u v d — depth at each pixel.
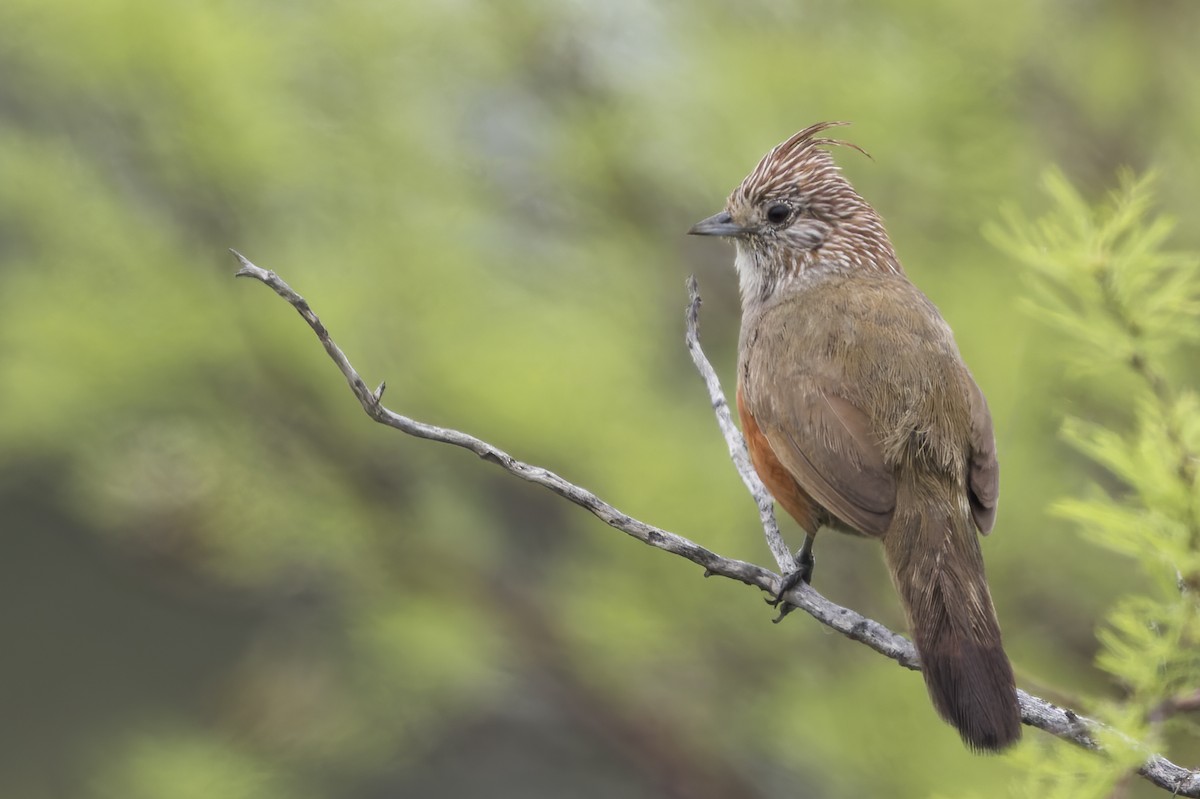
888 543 7.32
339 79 12.12
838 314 8.20
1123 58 11.23
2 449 12.67
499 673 12.63
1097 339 6.07
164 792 12.36
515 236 12.32
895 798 9.84
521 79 12.09
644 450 10.88
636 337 11.92
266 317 11.70
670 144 11.92
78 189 11.96
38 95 12.16
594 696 12.66
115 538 12.97
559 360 11.50
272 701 12.92
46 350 11.89
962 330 10.22
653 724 12.63
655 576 11.00
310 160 11.95
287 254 12.08
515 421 11.11
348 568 12.44
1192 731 5.46
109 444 12.37
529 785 15.89
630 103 11.81
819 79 10.98
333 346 6.32
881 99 10.79
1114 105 11.29
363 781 14.45
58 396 11.98
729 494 10.79
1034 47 11.11
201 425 12.28
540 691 12.72
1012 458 9.94
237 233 12.05
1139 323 6.02
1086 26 11.35
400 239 11.92
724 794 12.49
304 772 13.05
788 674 11.16
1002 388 9.89
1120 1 11.30
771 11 11.54
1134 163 11.20
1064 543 10.20
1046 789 5.52
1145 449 5.59
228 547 12.49
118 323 11.81
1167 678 5.37
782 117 11.09
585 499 6.69
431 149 12.17
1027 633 10.24
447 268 11.98
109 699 18.67
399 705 12.95
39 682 18.67
